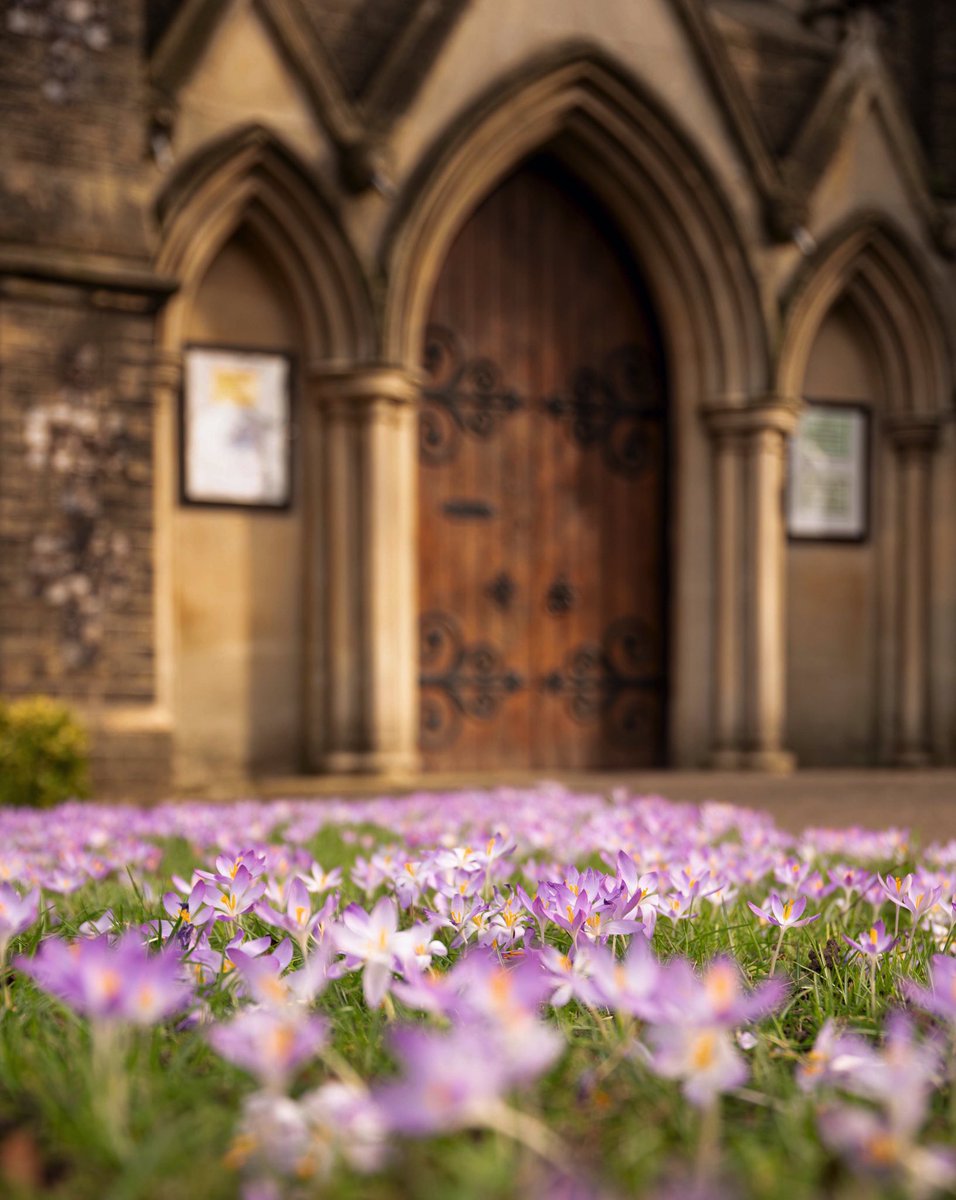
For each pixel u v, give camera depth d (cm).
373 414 949
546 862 361
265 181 928
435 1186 102
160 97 880
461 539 1048
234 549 955
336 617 957
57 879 257
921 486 1152
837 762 1145
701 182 1037
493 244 1065
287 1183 104
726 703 1064
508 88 969
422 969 157
